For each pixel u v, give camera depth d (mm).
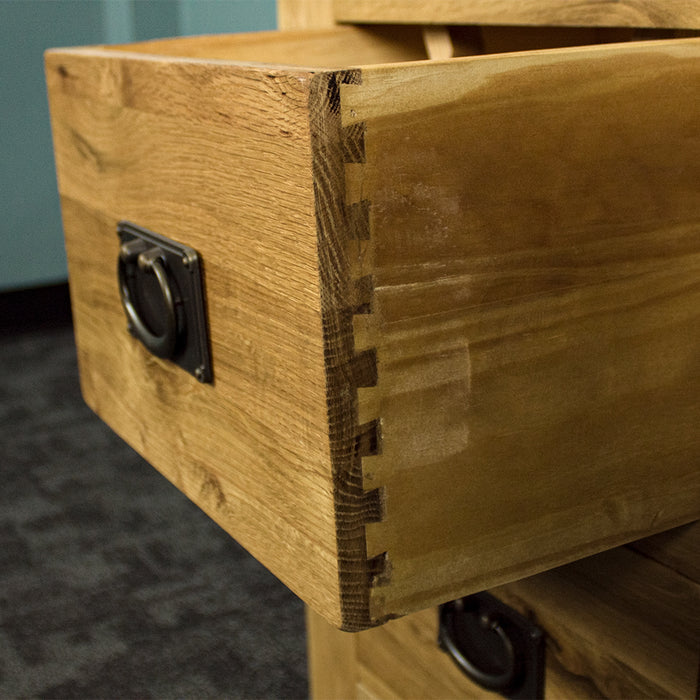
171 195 483
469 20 612
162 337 506
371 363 374
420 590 409
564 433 431
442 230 374
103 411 661
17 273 2207
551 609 594
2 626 1221
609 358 434
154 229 513
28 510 1526
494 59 365
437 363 388
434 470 399
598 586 561
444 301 382
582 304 418
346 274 360
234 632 1207
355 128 347
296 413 402
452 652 651
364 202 356
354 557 390
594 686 579
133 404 602
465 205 376
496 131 374
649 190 421
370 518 389
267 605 1266
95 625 1223
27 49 2076
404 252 368
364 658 791
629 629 547
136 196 526
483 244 385
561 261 406
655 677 537
